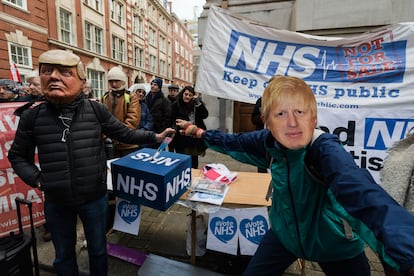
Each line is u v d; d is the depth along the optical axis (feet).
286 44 8.43
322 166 2.50
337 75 8.13
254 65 8.53
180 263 6.09
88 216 4.77
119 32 57.82
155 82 12.75
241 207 5.44
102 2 50.39
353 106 8.03
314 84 8.30
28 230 7.17
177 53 107.34
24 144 4.54
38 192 7.30
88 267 6.19
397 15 12.62
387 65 7.67
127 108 8.70
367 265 3.41
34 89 9.00
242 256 5.88
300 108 2.64
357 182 2.04
